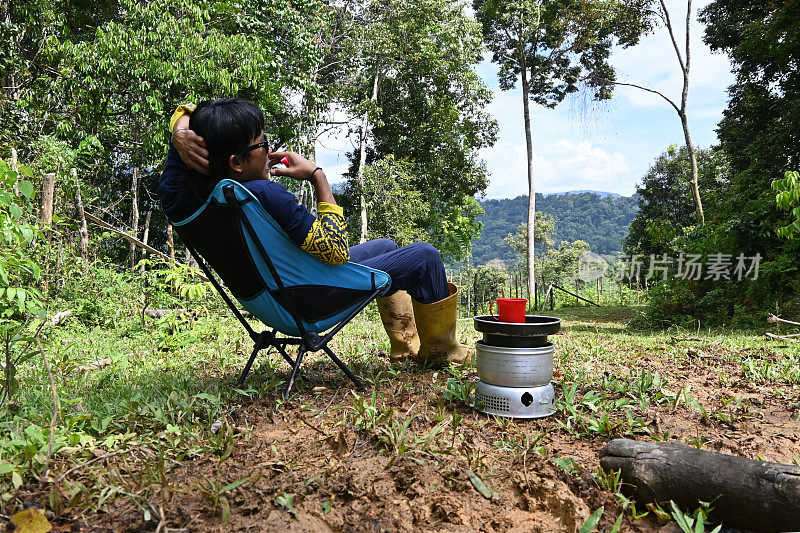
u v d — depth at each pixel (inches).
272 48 642.8
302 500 68.1
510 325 103.3
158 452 80.3
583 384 133.3
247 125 96.1
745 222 476.4
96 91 557.3
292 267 104.7
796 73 617.9
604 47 903.7
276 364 150.3
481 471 78.1
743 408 117.5
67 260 285.3
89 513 63.5
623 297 1025.5
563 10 941.8
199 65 534.3
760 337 296.0
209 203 96.8
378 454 83.1
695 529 61.5
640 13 844.6
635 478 71.1
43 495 65.7
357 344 192.7
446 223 1175.0
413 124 1061.1
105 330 260.7
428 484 73.1
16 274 148.4
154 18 539.8
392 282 122.8
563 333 316.5
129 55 527.8
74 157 362.9
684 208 1579.7
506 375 103.7
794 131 543.5
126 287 287.3
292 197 100.8
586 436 97.0
